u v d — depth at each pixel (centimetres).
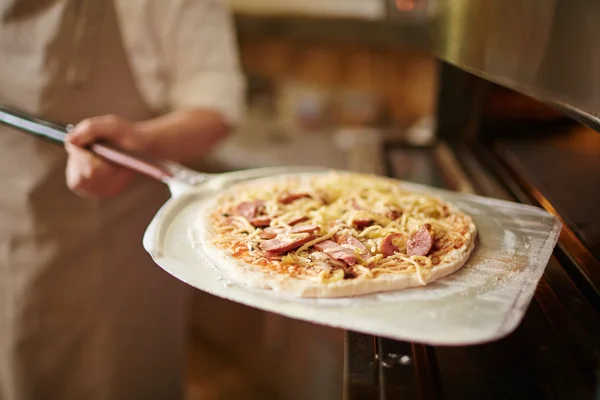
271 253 71
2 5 100
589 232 74
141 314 118
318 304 64
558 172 87
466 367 60
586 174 79
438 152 115
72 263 109
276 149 181
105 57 106
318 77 196
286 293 66
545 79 62
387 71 183
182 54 114
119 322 114
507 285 67
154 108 118
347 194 87
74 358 112
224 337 159
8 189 104
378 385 56
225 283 67
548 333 62
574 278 69
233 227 78
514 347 61
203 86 114
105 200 109
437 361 60
